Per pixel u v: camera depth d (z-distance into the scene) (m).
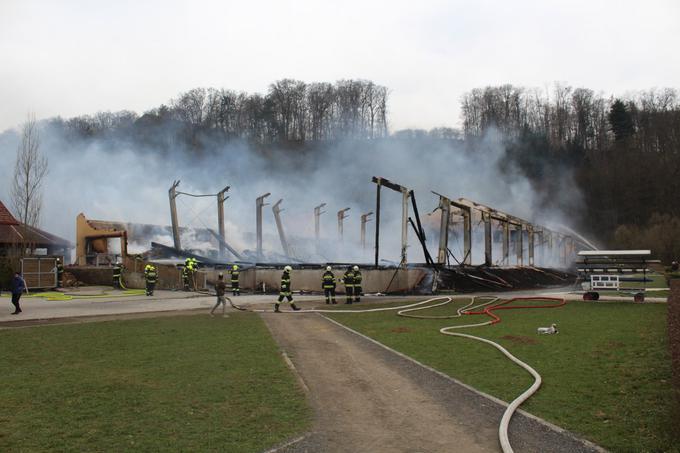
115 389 7.57
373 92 83.19
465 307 18.88
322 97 81.00
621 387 7.51
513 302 20.70
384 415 6.57
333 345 11.31
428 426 6.18
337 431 6.00
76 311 18.06
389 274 27.20
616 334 11.97
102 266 34.31
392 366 9.26
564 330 12.84
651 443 5.44
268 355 10.05
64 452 5.28
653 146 92.88
